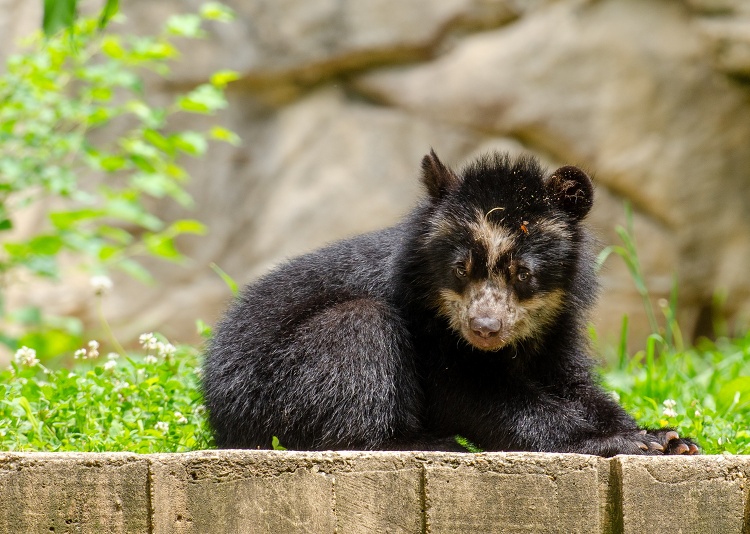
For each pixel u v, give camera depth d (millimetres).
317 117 19859
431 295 8305
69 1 7109
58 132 15047
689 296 19703
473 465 6004
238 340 8109
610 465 6105
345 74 19953
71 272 19094
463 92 19578
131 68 19281
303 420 7664
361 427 7598
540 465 6023
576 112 19453
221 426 8023
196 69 19375
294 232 19375
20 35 19094
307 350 7773
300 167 19703
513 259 8133
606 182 19609
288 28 19500
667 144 19562
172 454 5898
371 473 5953
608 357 14578
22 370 9227
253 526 5875
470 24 19797
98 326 18969
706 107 19562
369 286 8367
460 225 8273
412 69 19828
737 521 6062
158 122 13703
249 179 19719
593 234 9094
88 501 5816
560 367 8641
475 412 8109
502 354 8242
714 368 11875
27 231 18766
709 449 8219
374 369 7723
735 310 19719
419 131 19672
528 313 8320
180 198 14695
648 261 19547
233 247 19562
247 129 19875
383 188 19484
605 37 19609
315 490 5910
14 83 13180
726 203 19688
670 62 19516
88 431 7855
